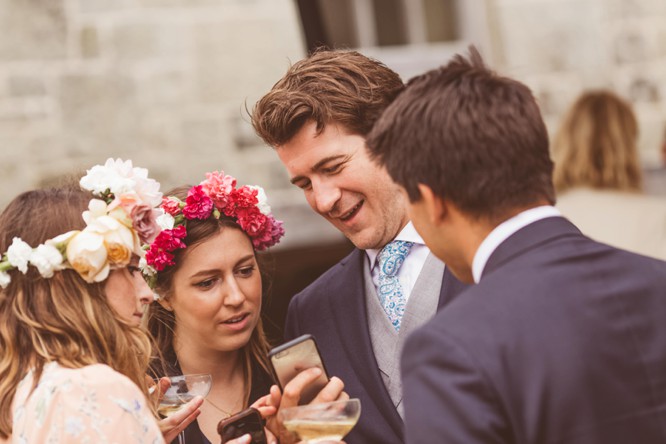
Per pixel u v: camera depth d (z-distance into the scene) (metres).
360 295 3.38
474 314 2.13
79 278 2.67
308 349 2.86
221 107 7.96
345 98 3.21
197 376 2.98
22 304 2.63
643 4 8.48
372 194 3.25
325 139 3.22
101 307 2.67
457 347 2.07
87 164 7.74
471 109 2.25
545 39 8.37
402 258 3.32
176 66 7.92
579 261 2.23
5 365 2.60
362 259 3.45
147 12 7.88
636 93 8.45
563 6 8.40
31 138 7.68
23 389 2.53
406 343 2.16
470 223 2.29
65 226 2.73
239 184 7.93
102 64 7.82
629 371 2.12
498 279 2.20
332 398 2.78
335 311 3.43
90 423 2.39
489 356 2.06
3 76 7.65
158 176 7.87
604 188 5.09
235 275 3.32
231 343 3.30
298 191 7.97
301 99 3.20
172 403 2.95
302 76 3.29
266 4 8.05
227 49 7.98
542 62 8.35
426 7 8.53
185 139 7.91
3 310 2.66
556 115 8.34
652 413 2.10
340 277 3.48
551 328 2.12
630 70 8.45
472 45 2.46
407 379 2.12
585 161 5.10
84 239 2.63
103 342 2.63
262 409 2.94
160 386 2.96
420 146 2.28
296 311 3.56
